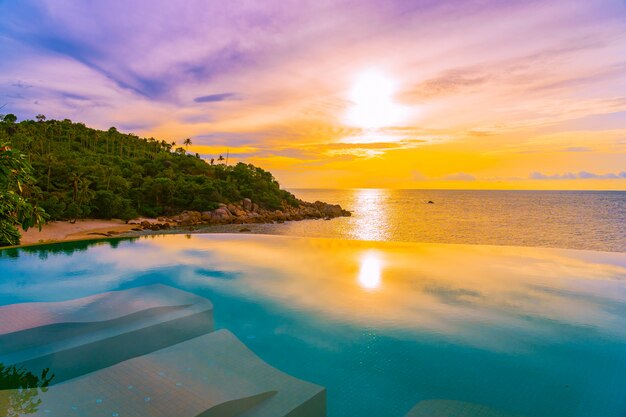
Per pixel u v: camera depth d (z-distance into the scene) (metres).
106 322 5.57
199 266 10.09
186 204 56.56
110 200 44.31
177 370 3.87
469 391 4.16
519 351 5.14
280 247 12.65
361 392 4.12
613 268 9.54
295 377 4.20
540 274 9.06
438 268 9.70
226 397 3.39
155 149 95.44
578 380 4.38
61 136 77.12
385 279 8.72
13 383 3.88
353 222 61.00
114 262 10.48
